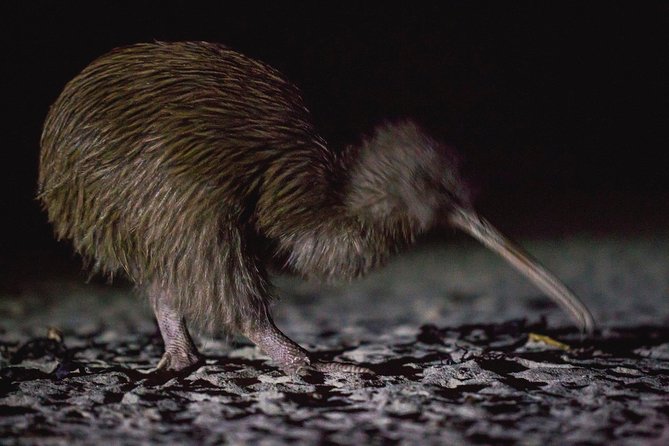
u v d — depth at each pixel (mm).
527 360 12469
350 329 17500
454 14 48156
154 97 11164
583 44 54781
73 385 11500
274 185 11281
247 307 11273
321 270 11914
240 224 11164
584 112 54188
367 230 11750
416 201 11656
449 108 48000
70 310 21203
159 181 10922
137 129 11047
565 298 11750
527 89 52562
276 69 12023
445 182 11750
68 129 11391
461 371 11734
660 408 10219
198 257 10961
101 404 10594
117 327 18000
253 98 11406
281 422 9789
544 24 53062
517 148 52125
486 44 50219
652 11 55906
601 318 19125
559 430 9430
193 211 10906
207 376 11570
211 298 11070
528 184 52250
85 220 11328
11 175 36812
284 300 23562
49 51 38438
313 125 11711
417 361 12859
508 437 9219
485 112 50188
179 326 12133
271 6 41094
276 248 11766
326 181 11539
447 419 9836
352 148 11852
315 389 11086
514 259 11844
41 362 13164
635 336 16016
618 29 55969
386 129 11906
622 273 28094
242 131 11164
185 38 40062
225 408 10359
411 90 45531
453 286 26656
